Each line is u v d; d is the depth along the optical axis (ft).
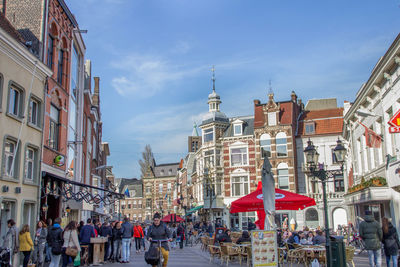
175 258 65.05
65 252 40.37
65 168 68.18
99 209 125.39
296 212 134.41
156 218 38.17
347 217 127.75
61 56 69.05
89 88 107.14
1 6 59.11
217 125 158.92
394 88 58.18
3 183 45.32
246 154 149.48
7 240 40.68
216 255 61.67
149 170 296.30
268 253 39.83
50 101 61.31
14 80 48.73
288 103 145.59
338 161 48.11
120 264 52.80
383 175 66.23
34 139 53.88
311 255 44.83
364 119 77.30
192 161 221.87
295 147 141.90
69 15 69.46
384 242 38.88
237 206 53.72
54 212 64.44
